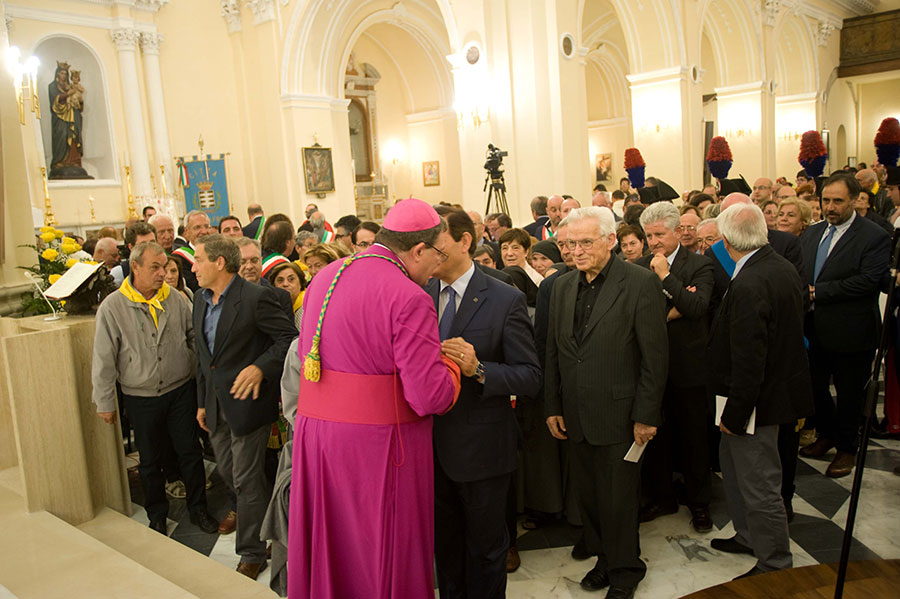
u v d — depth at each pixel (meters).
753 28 14.99
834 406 3.95
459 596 2.58
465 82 10.16
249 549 2.99
